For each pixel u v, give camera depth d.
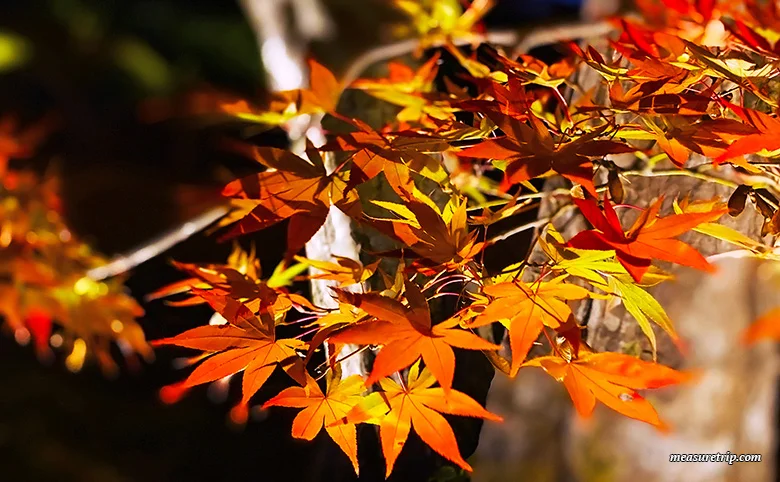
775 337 0.80
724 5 0.98
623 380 0.90
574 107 1.02
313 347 0.91
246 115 1.05
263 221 0.92
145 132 3.42
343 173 0.94
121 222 2.40
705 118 0.96
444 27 1.15
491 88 0.96
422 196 0.93
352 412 0.92
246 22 4.34
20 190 1.35
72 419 2.56
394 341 0.88
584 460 1.15
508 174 0.88
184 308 1.52
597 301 1.09
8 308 1.22
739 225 1.05
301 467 1.96
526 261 0.93
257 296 0.94
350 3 1.17
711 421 1.14
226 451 2.23
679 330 1.12
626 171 0.99
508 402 1.19
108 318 1.26
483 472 1.17
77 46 4.25
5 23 4.21
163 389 0.93
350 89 1.17
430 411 0.91
